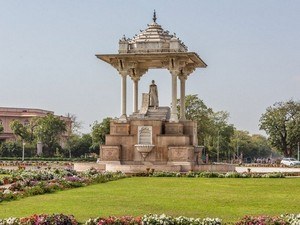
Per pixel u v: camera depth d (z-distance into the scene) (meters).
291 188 34.22
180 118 61.00
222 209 23.84
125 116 57.19
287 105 111.81
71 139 130.62
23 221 19.42
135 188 34.25
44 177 41.28
